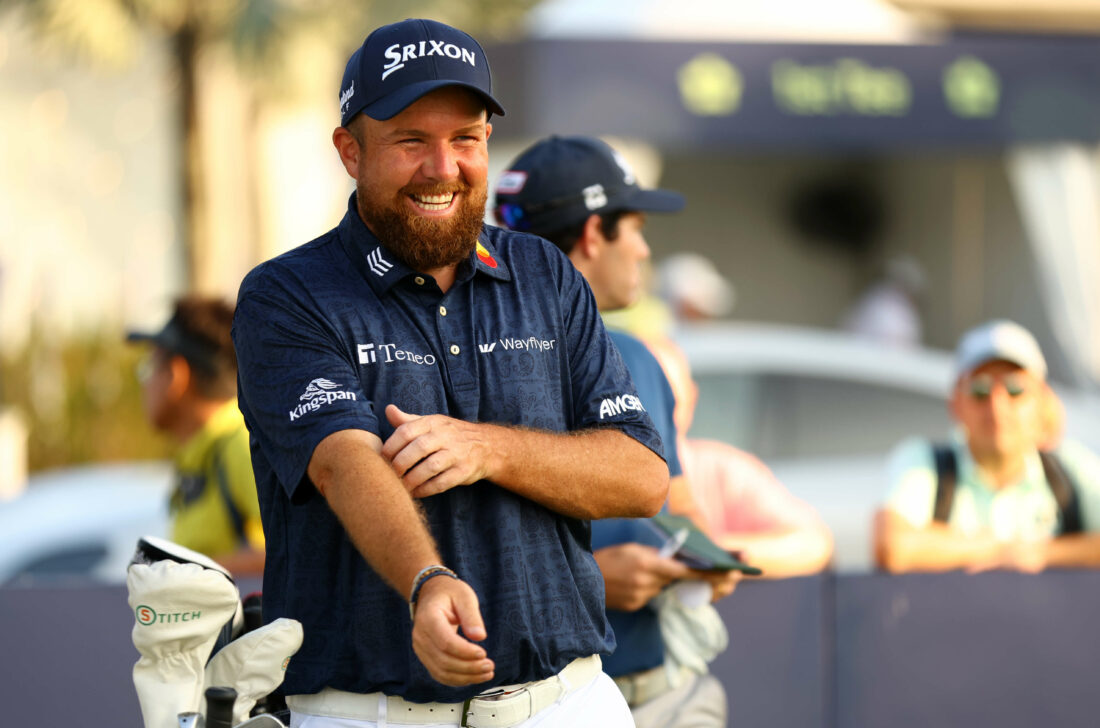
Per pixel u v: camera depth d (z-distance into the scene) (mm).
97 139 46906
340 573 8078
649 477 8414
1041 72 32000
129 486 21766
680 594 11062
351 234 8289
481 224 8227
